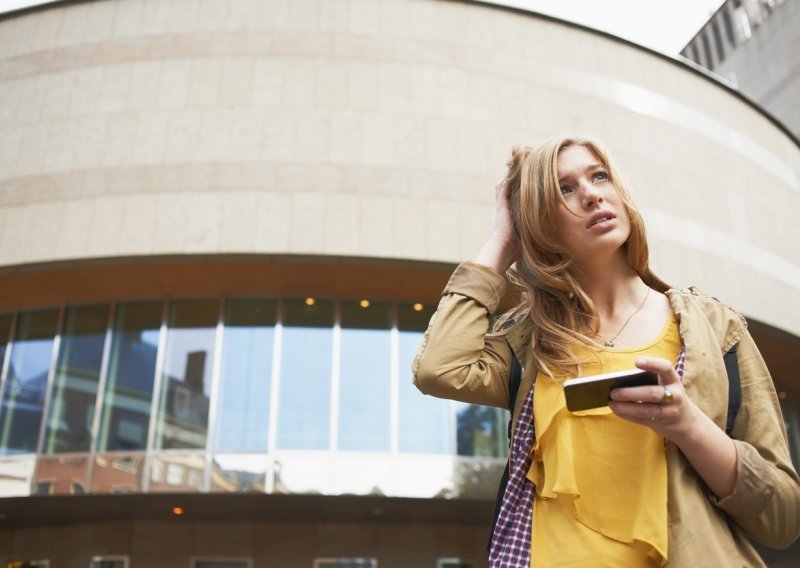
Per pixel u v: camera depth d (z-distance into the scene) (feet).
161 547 38.63
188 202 33.12
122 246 32.50
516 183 4.92
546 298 4.41
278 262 33.22
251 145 34.32
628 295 4.30
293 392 35.58
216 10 37.63
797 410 47.14
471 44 38.19
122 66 36.60
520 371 4.50
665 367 3.02
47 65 37.19
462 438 35.32
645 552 3.39
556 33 39.99
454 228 33.60
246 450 34.12
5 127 35.94
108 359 36.78
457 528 39.58
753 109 45.98
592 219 4.15
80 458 34.65
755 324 38.04
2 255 33.01
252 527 39.06
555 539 3.63
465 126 35.96
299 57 36.45
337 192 33.47
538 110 37.47
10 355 38.19
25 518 39.34
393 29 37.63
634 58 41.42
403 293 37.19
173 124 34.91
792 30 73.00
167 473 33.73
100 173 34.12
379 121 35.22
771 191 43.55
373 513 37.09
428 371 4.43
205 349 36.52
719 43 85.97
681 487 3.38
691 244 37.76
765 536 3.46
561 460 3.62
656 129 39.99
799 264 42.52
